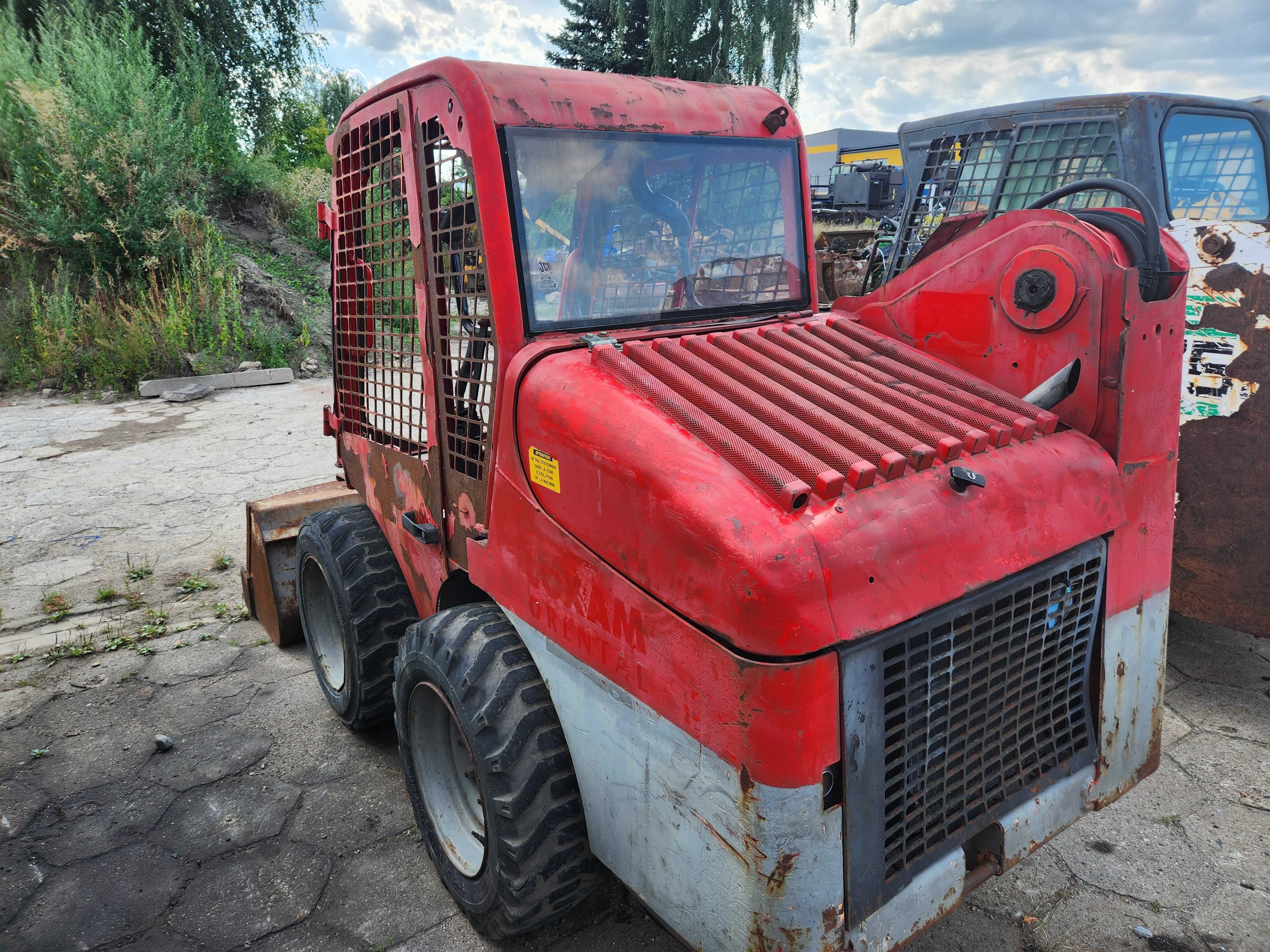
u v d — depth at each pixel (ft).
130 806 9.89
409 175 8.02
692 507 5.25
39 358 34.45
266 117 53.93
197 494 21.36
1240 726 10.96
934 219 14.96
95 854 9.10
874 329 8.59
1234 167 13.83
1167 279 6.82
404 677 8.19
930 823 6.02
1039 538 6.18
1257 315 11.10
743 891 5.28
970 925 7.84
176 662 13.37
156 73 43.39
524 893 6.96
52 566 17.04
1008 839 6.38
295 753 10.93
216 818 9.68
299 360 38.47
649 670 5.74
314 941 7.92
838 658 5.11
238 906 8.36
